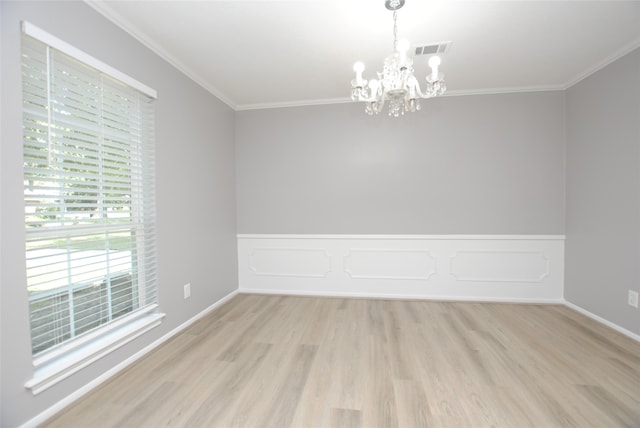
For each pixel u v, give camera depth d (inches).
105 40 74.0
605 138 105.0
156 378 75.4
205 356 86.4
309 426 58.9
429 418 60.7
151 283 91.6
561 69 110.9
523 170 129.2
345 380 74.2
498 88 128.6
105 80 75.2
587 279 114.3
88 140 70.4
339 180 142.1
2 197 53.2
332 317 116.5
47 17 60.4
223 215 135.7
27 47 57.8
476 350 89.0
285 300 137.9
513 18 80.3
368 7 75.6
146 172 89.8
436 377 75.2
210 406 64.8
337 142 141.7
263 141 147.4
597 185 108.8
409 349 90.0
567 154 124.5
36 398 58.6
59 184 64.6
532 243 129.8
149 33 86.2
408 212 137.5
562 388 70.3
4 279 53.5
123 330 79.7
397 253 139.0
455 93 131.6
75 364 65.5
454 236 134.3
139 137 86.4
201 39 89.7
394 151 137.6
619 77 98.9
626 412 62.1
